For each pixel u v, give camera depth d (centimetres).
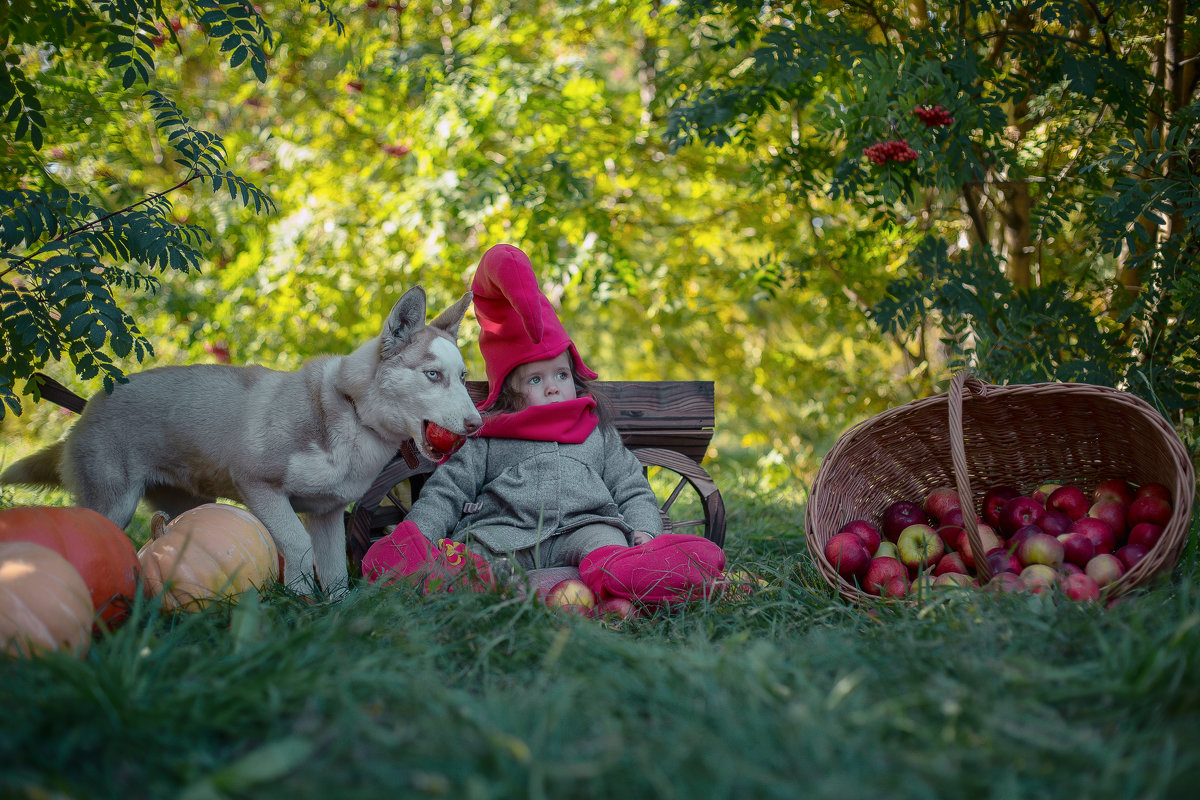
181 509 357
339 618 242
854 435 345
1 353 287
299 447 310
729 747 159
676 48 730
